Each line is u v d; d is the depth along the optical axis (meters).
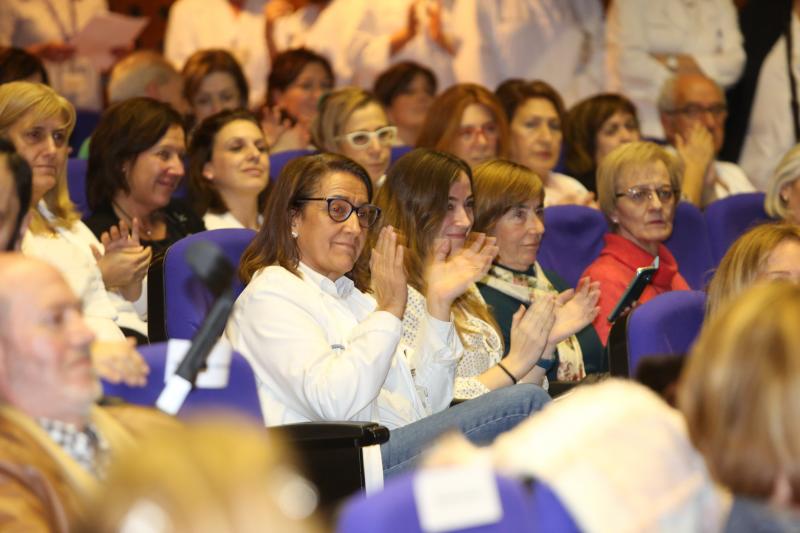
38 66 15.41
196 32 19.77
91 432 5.53
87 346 5.30
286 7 19.80
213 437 2.90
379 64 19.78
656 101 20.23
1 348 5.20
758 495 4.21
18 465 4.98
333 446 7.38
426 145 15.52
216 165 13.15
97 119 16.56
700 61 20.17
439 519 3.55
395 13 19.80
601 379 9.80
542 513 3.88
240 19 19.77
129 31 16.98
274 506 2.78
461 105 15.22
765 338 4.13
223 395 6.60
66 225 10.10
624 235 12.92
